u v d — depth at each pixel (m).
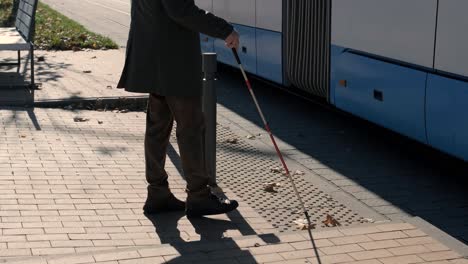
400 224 5.98
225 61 13.23
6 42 10.84
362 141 9.18
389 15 8.08
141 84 5.87
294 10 10.36
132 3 5.93
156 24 5.73
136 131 9.12
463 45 6.90
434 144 7.50
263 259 5.20
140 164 7.72
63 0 31.75
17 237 5.63
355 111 8.97
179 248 5.36
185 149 6.02
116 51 15.73
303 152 8.66
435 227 6.02
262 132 9.60
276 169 7.89
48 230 5.80
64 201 6.49
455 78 7.05
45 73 12.57
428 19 7.41
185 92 5.80
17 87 11.12
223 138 9.25
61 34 17.55
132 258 5.14
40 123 9.28
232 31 5.79
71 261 5.04
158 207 6.29
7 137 8.55
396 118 8.09
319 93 10.07
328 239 5.61
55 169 7.41
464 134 6.96
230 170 7.85
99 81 11.86
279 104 11.34
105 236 5.73
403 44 7.86
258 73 11.81
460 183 7.57
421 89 7.57
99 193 6.75
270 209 6.60
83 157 7.89
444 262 5.21
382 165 8.17
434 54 7.34
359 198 7.05
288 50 10.64
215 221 6.18
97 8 27.91
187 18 5.61
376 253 5.35
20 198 6.51
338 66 9.22
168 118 6.09
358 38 8.73
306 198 6.98
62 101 10.23
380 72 8.30
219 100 11.59
